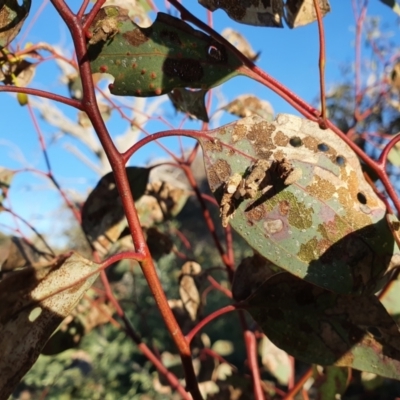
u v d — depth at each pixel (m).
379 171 0.16
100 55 0.16
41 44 0.25
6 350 0.13
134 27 0.17
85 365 1.12
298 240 0.15
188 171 0.29
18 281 0.14
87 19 0.15
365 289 0.14
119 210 0.26
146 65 0.17
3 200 0.30
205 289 0.33
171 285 0.85
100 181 0.26
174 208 0.32
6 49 0.23
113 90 0.17
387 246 0.15
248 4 0.17
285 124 0.16
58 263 0.14
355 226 0.15
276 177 0.15
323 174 0.15
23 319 0.14
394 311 0.21
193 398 0.15
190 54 0.17
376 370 0.16
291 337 0.17
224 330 0.96
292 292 0.17
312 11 0.19
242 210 0.15
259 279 0.19
